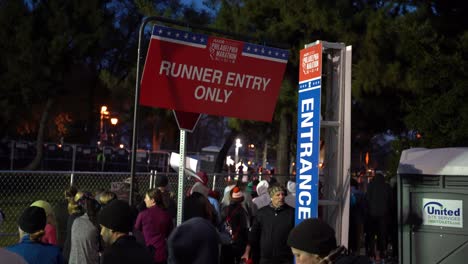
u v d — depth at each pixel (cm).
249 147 6438
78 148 3203
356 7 2105
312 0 1859
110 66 3834
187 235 345
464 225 698
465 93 1290
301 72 603
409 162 746
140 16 4009
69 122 4294
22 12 2980
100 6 3353
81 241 569
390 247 1436
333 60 619
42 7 3075
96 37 3130
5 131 3394
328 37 1958
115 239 375
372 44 1859
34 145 3225
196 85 664
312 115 578
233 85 682
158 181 870
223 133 6575
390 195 1188
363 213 1187
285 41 1961
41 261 419
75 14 3084
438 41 1555
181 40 654
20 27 2934
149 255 373
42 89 2981
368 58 1903
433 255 719
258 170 3194
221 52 673
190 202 703
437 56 1359
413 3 2108
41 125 3159
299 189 591
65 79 3250
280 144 2186
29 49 2912
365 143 2725
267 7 1933
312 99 579
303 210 583
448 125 1297
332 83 621
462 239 699
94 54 3319
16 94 3048
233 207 847
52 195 1533
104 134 4678
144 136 5728
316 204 564
